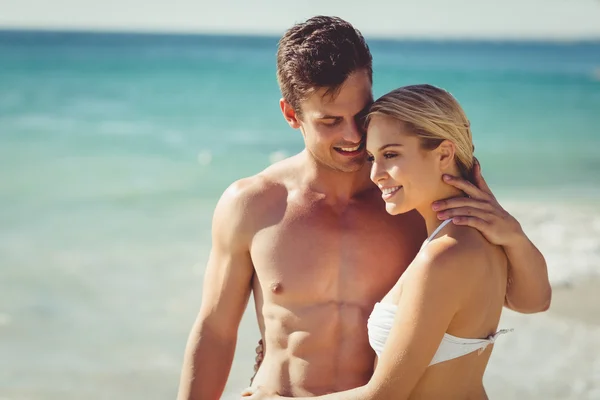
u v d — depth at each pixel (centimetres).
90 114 2280
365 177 282
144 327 651
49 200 1147
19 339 629
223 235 285
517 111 2527
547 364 545
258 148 1717
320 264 274
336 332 272
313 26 259
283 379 273
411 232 281
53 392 537
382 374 239
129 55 5041
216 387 284
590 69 4597
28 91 2831
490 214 241
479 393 253
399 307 238
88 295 723
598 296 662
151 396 536
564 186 1255
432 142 239
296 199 281
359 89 256
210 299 288
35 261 829
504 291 252
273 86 3175
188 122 2161
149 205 1117
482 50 8200
